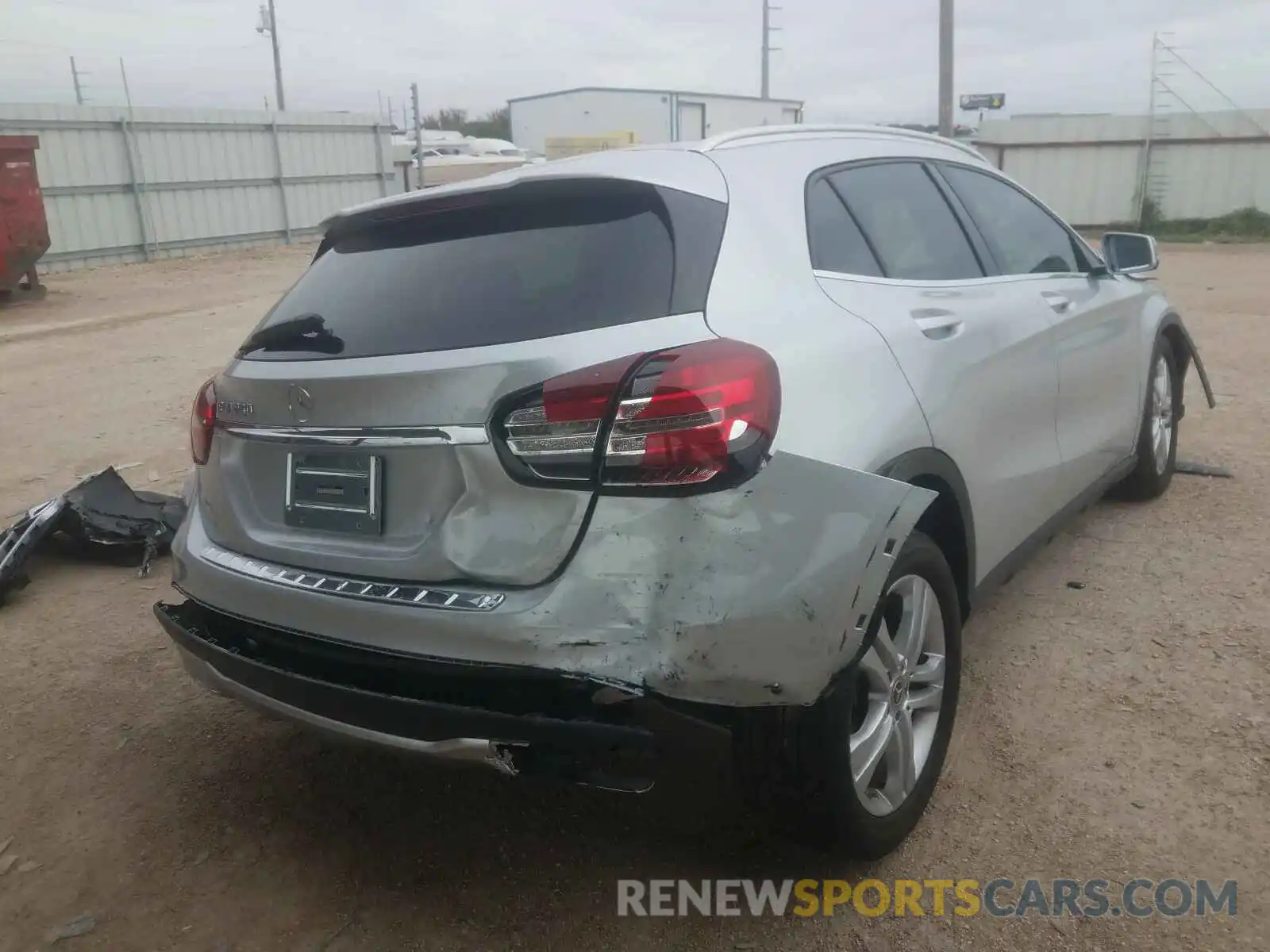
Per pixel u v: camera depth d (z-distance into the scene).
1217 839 2.74
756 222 2.71
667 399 2.17
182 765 3.40
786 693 2.22
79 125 20.30
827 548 2.27
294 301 2.98
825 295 2.77
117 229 21.20
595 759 2.24
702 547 2.17
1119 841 2.76
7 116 19.14
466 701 2.32
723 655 2.17
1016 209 4.13
